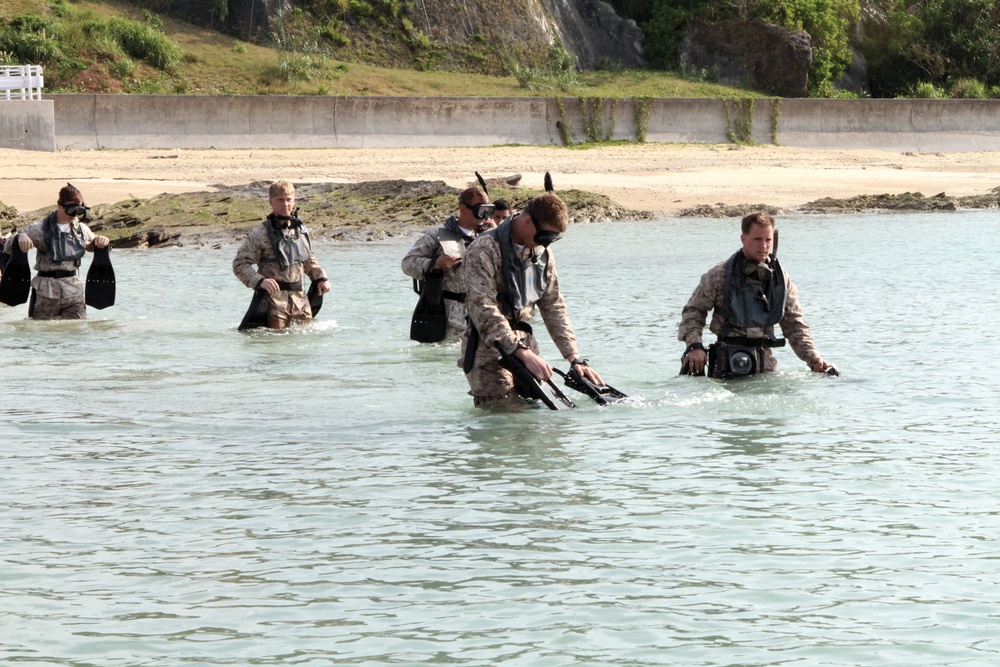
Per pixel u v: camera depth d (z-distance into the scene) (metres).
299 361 21.47
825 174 80.44
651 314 27.09
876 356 21.12
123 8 113.25
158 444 15.11
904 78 140.88
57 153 77.31
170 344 23.48
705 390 18.08
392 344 23.42
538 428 15.81
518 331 16.67
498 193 61.41
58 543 11.05
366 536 11.23
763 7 130.38
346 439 15.31
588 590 9.80
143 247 46.81
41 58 100.06
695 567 10.33
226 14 114.44
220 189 61.84
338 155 82.44
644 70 128.25
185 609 9.43
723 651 8.57
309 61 108.25
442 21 121.38
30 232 26.52
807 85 127.81
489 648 8.64
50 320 26.70
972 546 10.88
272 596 9.69
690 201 65.06
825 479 13.14
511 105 94.75
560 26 128.25
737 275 18.75
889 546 10.88
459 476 13.38
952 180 78.38
